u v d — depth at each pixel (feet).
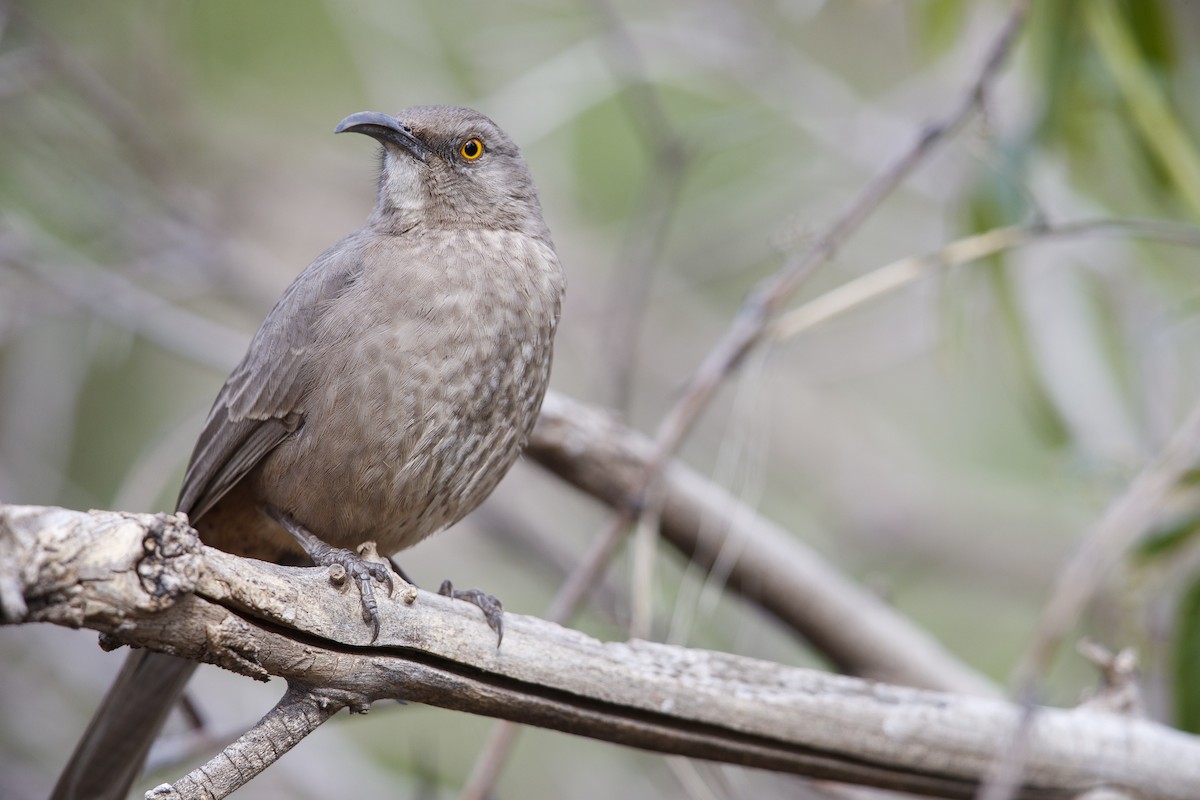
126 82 46.65
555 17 48.80
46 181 42.68
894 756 23.56
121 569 15.96
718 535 30.14
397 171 26.94
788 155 48.85
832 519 53.31
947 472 54.44
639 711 21.98
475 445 24.79
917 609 50.75
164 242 44.14
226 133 48.91
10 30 42.50
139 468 37.55
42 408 42.09
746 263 50.24
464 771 41.34
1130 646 30.17
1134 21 31.91
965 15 34.06
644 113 44.42
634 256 39.50
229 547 27.12
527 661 21.01
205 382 47.03
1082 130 33.06
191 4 47.26
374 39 46.37
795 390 56.39
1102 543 23.68
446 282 24.48
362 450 23.82
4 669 39.01
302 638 18.70
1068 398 35.94
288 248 54.49
